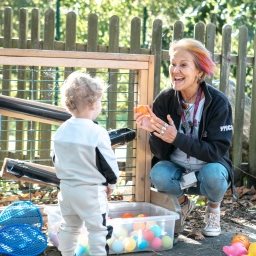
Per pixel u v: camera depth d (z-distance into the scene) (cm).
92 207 388
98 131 393
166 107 479
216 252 455
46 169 447
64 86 404
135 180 510
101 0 1119
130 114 646
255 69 679
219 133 462
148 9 1199
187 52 457
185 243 475
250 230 521
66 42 638
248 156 688
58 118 455
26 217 458
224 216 563
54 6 1240
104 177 395
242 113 680
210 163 472
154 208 494
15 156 654
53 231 446
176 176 478
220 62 670
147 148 505
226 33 667
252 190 660
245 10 914
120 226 444
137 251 450
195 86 468
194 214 558
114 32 645
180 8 1193
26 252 426
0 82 718
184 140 454
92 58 476
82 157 388
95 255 390
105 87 445
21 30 638
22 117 457
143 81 498
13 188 637
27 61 459
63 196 395
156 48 654
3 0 1250
